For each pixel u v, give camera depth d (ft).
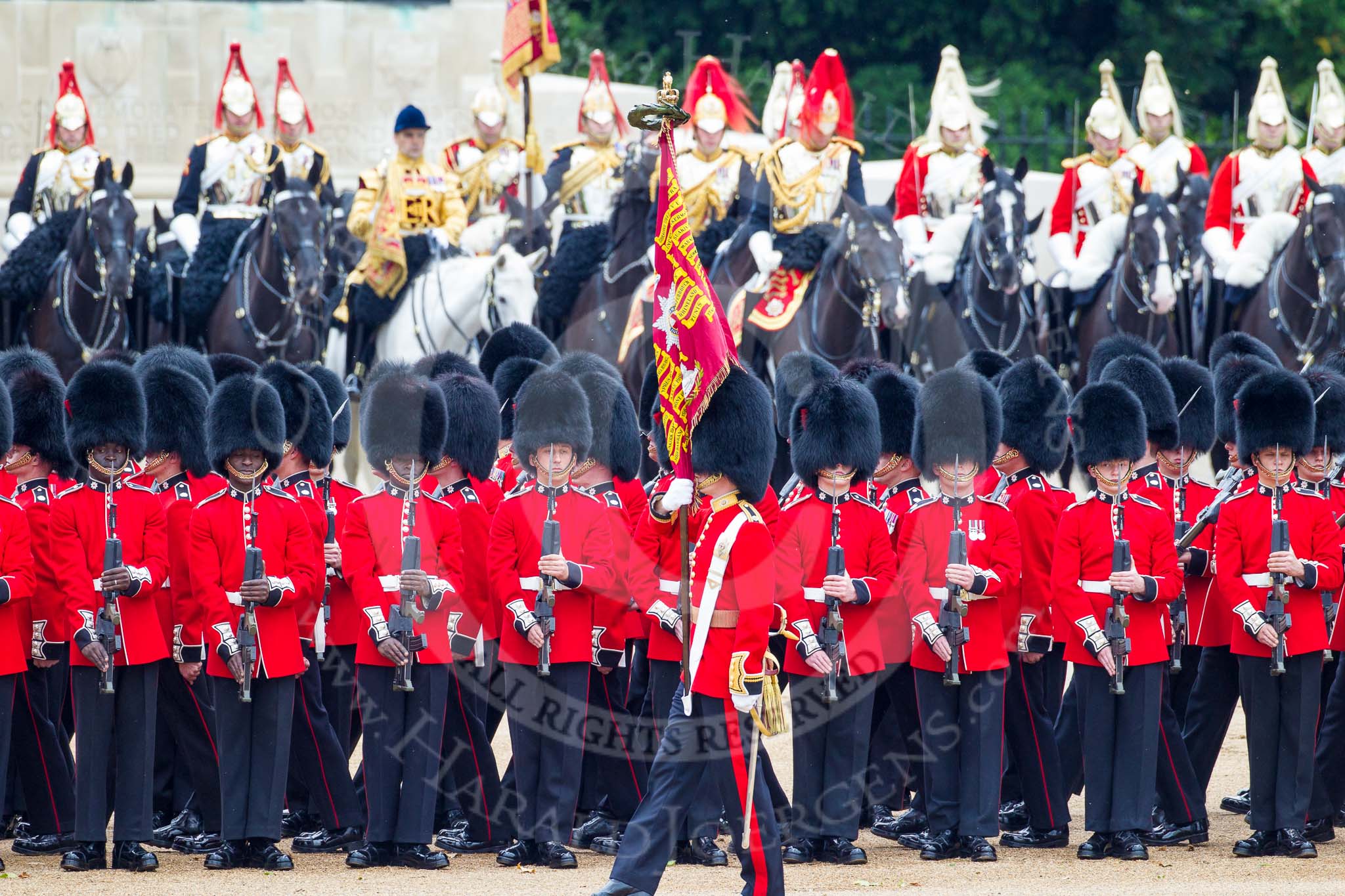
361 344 198.18
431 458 114.32
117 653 110.73
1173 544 116.98
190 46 237.66
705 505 99.40
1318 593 116.47
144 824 111.04
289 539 113.29
